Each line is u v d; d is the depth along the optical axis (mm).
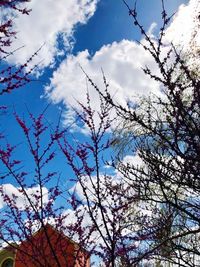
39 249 5496
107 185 5094
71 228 5695
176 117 3936
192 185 4105
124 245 4961
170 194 4965
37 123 5441
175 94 3928
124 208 5066
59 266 5004
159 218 5148
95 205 4895
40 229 5586
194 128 3906
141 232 5043
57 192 5758
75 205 5828
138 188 4688
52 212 5766
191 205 4449
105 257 5152
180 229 5152
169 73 3906
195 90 3914
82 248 5520
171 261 5090
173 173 4289
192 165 3977
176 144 4004
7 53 3883
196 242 5414
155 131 4117
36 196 5766
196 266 5109
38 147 5457
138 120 4203
